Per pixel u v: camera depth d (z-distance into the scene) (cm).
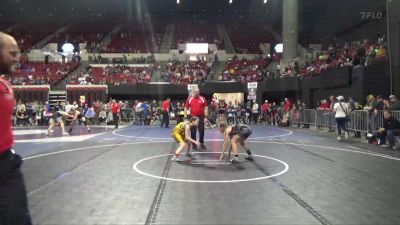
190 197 626
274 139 1617
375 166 930
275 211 548
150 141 1546
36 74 3525
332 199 614
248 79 3291
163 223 497
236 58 4003
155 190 676
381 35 3009
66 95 3206
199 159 1040
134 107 2878
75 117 2016
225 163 972
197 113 1252
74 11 4938
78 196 636
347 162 991
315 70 2741
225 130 995
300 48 4138
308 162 991
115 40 4691
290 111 2503
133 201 604
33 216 527
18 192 296
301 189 683
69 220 511
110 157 1087
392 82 1916
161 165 942
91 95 3222
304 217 521
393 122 1291
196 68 3716
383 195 641
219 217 521
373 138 1450
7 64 295
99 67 3809
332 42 3781
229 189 682
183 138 1040
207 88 3269
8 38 297
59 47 4281
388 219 512
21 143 1480
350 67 2147
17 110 2656
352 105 1778
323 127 2128
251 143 1455
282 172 846
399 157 1085
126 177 791
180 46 4259
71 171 863
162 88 3272
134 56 4134
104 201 605
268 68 3769
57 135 1842
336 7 3975
